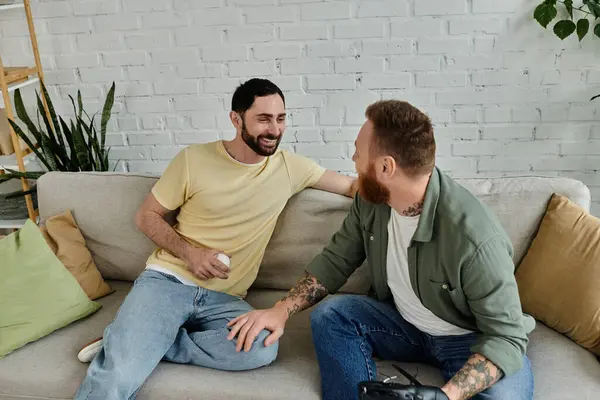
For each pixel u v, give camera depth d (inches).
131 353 62.2
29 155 107.9
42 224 83.0
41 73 107.0
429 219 57.0
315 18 100.1
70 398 63.8
